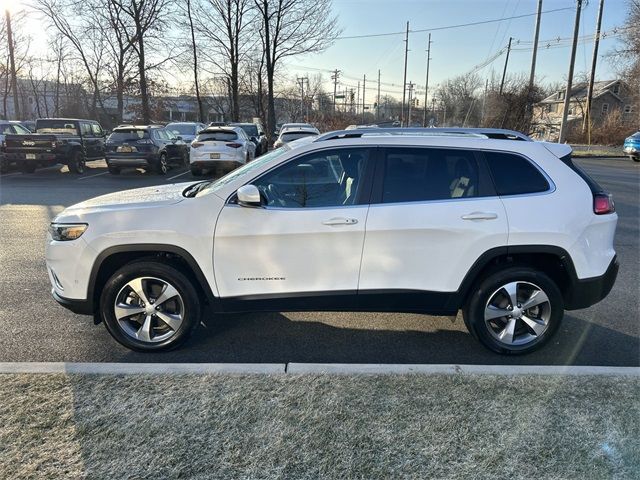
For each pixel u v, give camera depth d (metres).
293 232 3.61
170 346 3.83
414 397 3.05
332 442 2.63
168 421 2.79
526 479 2.40
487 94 56.19
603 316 4.74
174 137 17.86
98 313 3.92
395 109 95.00
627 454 2.58
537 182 3.72
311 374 3.29
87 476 2.36
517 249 3.66
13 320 4.44
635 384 3.23
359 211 3.62
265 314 4.69
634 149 25.36
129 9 27.47
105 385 3.14
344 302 3.76
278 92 48.53
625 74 36.66
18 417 2.79
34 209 9.98
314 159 3.71
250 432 2.71
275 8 27.80
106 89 38.41
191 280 3.79
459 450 2.59
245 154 15.35
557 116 64.88
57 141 15.42
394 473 2.41
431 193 3.69
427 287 3.72
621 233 8.48
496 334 3.86
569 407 2.97
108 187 13.33
